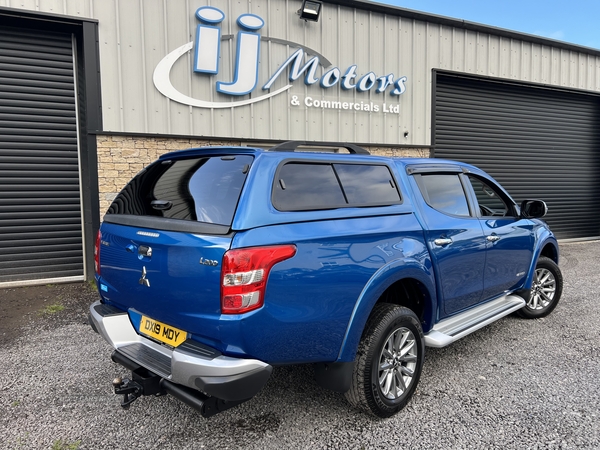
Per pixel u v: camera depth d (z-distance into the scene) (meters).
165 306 2.30
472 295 3.61
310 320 2.29
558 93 11.13
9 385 3.27
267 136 7.51
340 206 2.61
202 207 2.32
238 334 2.06
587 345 4.07
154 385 2.38
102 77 6.37
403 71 8.67
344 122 8.17
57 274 6.83
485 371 3.51
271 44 7.41
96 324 2.73
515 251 4.11
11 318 4.91
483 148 10.22
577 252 9.70
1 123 6.38
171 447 2.49
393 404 2.76
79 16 6.21
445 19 8.91
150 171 2.97
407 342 2.92
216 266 2.06
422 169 3.37
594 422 2.75
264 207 2.22
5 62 6.34
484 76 9.68
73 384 3.29
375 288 2.57
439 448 2.48
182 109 6.87
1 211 6.46
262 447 2.49
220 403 2.21
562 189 11.46
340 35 7.96
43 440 2.56
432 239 3.10
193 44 6.83
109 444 2.52
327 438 2.58
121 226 2.67
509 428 2.69
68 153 6.77
